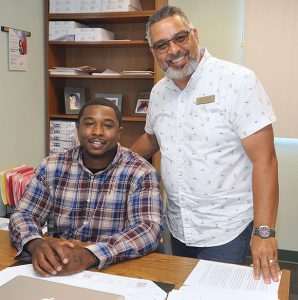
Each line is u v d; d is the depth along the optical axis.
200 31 3.23
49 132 3.31
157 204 1.59
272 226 1.42
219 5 3.16
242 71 1.55
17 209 1.65
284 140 3.17
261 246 1.37
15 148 2.97
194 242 1.71
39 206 1.67
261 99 1.53
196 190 1.65
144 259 1.39
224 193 1.62
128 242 1.39
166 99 1.74
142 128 3.40
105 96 3.38
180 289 1.16
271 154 1.53
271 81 3.09
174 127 1.69
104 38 3.12
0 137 2.80
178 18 1.53
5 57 2.80
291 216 3.25
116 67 3.39
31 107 3.14
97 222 1.64
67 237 1.67
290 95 3.06
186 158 1.65
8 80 2.85
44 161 1.73
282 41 3.02
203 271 1.29
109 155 1.68
